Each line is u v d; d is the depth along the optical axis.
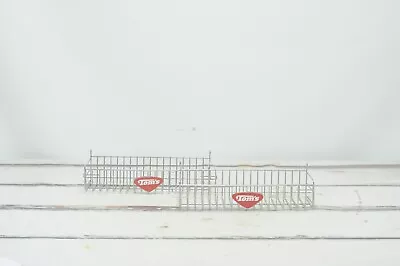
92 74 1.27
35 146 1.32
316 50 1.26
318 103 1.30
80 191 1.07
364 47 1.26
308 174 1.12
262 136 1.32
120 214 0.96
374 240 0.87
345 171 1.24
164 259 0.80
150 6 1.22
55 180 1.14
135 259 0.80
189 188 1.04
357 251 0.83
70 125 1.30
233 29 1.24
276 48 1.26
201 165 1.13
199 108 1.30
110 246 0.84
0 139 1.31
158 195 1.05
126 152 1.31
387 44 1.25
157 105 1.29
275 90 1.29
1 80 1.27
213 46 1.25
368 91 1.29
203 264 0.78
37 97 1.28
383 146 1.32
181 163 1.17
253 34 1.25
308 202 1.02
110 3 1.22
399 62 1.26
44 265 0.77
